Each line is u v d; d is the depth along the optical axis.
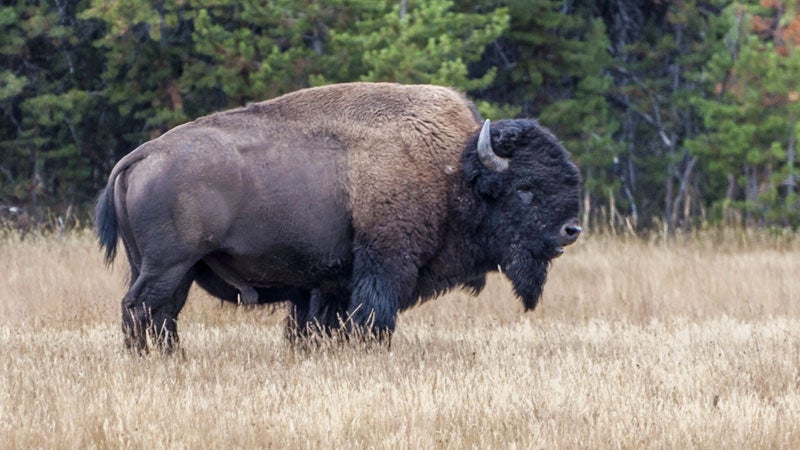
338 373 29.53
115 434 23.62
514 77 82.06
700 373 30.00
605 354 34.00
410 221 33.09
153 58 75.69
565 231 33.97
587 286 50.22
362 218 32.88
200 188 31.59
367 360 31.06
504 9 70.19
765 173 77.88
